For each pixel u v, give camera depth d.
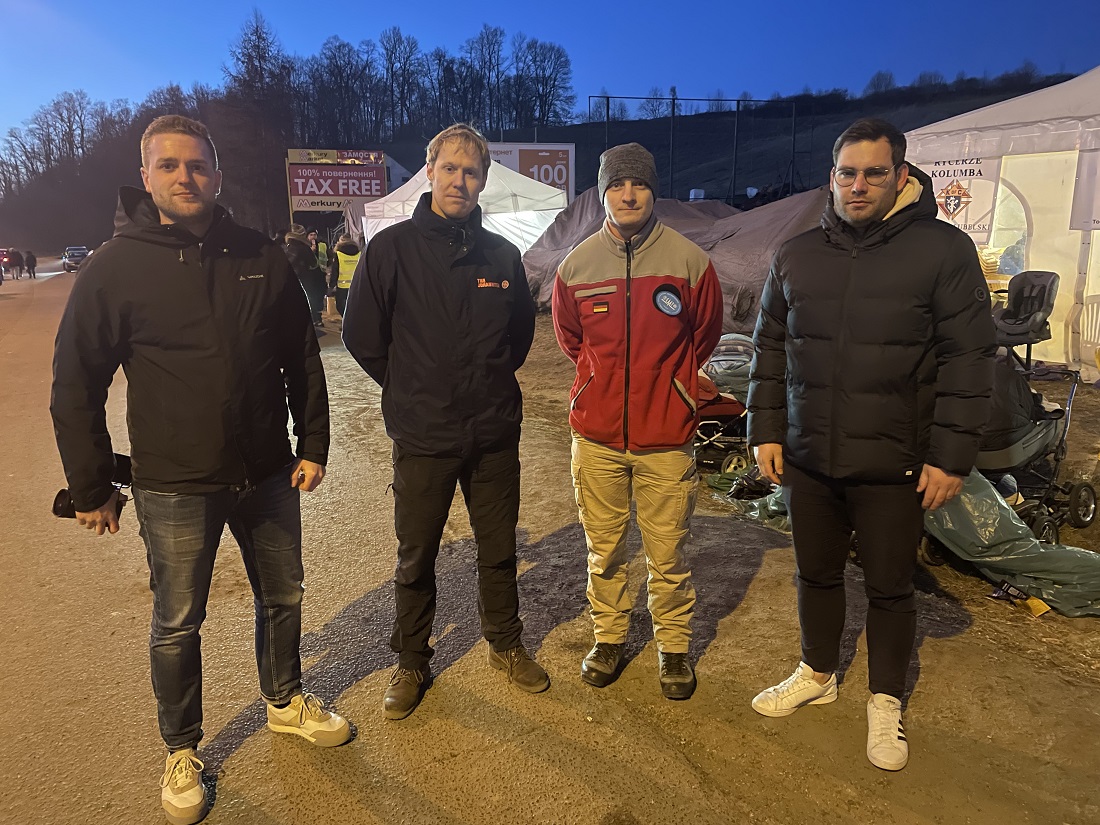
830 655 2.66
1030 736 2.55
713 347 2.89
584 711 2.76
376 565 4.04
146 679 3.00
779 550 4.12
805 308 2.39
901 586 2.42
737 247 11.41
